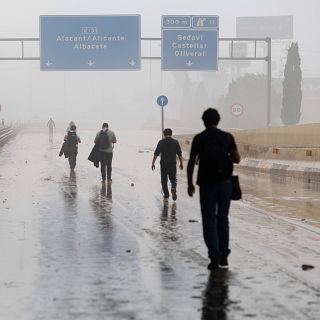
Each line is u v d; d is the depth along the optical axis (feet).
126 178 126.11
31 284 42.68
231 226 67.41
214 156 46.26
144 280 43.50
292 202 90.99
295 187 116.06
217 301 38.19
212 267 46.52
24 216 74.64
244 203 88.89
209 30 234.58
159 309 36.70
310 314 35.65
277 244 56.80
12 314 35.94
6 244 57.11
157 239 59.36
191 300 38.45
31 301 38.58
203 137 46.65
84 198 93.04
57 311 36.47
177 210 80.33
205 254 52.24
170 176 90.99
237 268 46.96
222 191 46.50
